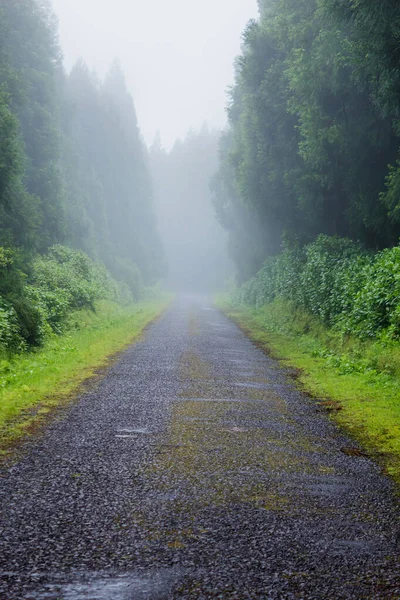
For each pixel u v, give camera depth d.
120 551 3.70
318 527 4.19
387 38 14.66
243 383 10.72
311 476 5.41
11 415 7.63
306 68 20.45
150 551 3.71
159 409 8.21
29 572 3.39
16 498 4.59
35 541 3.80
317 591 3.26
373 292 14.16
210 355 14.80
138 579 3.35
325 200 24.70
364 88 17.84
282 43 26.62
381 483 5.27
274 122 29.38
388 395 9.56
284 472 5.50
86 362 12.95
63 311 20.09
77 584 3.27
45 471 5.32
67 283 24.67
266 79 29.67
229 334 21.38
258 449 6.29
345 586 3.32
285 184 28.00
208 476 5.30
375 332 13.56
